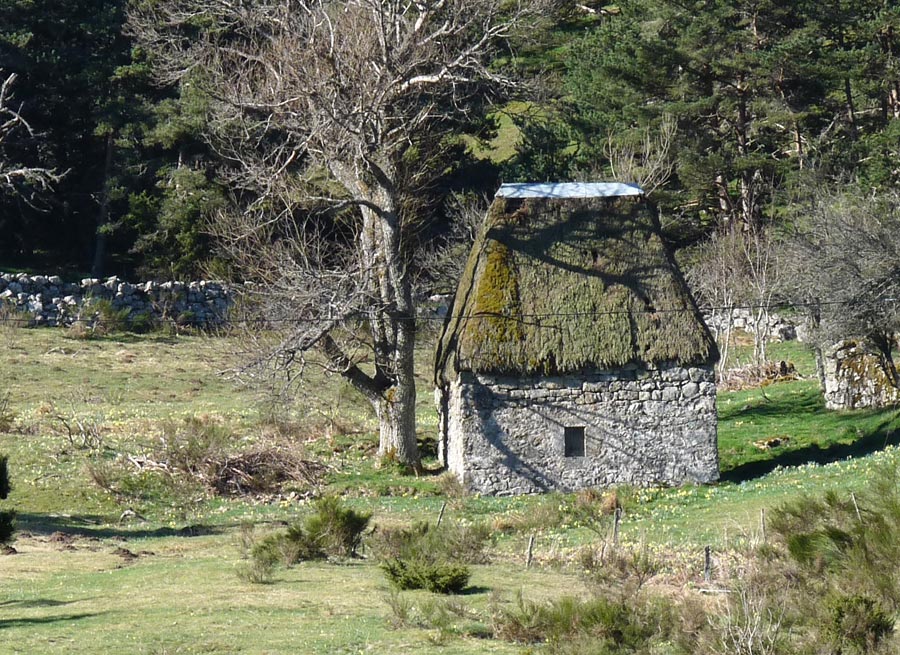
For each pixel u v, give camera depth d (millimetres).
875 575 32938
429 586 38750
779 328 118125
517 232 71500
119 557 47812
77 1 134250
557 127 127875
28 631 32312
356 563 45500
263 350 72375
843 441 76938
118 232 130375
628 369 69625
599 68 127875
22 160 128625
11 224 132750
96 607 36156
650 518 58719
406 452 73438
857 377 84000
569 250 71312
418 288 93000
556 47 145875
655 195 118625
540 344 69062
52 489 64375
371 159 71500
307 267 73000
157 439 72562
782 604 30625
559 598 35812
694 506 62000
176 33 120875
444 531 47375
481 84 87062
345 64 70750
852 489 54781
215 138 116875
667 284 70938
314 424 80812
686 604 31688
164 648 30297
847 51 124250
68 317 112938
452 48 82688
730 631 28344
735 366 105625
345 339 79000
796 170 121938
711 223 129000
